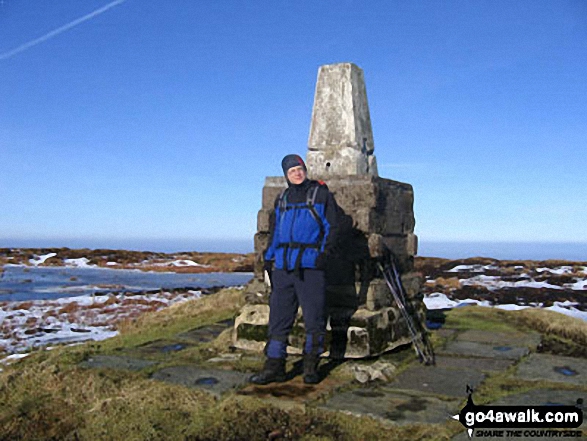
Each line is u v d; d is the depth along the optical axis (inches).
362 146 224.7
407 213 236.7
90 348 218.8
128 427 126.1
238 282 699.4
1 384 158.2
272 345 165.2
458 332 255.0
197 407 138.4
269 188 219.8
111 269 928.3
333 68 227.1
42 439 124.0
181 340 236.1
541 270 708.0
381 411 136.4
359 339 190.2
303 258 163.6
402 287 220.8
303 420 130.4
